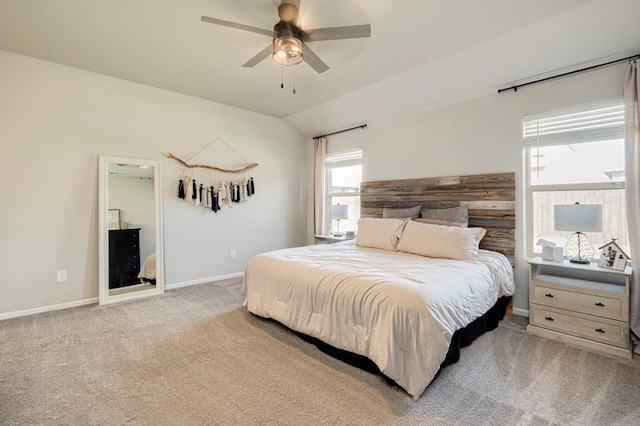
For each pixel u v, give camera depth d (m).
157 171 3.79
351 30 2.07
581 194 2.80
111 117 3.47
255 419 1.55
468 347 2.30
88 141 3.33
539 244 2.80
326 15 2.31
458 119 3.54
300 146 5.47
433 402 1.68
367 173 4.52
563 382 1.86
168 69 3.27
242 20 2.39
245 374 1.97
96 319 2.89
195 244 4.16
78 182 3.27
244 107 4.53
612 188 2.62
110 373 1.97
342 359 2.13
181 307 3.23
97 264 3.39
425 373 1.67
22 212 2.99
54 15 2.33
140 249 3.63
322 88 3.77
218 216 4.39
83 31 2.55
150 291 3.67
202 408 1.64
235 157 4.55
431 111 3.78
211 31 2.54
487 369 2.01
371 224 3.60
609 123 2.64
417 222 3.39
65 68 3.19
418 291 1.80
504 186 3.16
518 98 3.09
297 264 2.54
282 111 4.71
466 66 3.04
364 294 1.94
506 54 2.78
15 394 1.75
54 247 3.15
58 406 1.65
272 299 2.61
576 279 2.58
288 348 2.32
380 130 4.34
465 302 2.04
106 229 3.39
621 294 2.20
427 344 1.67
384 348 1.75
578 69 2.71
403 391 1.78
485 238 3.29
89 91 3.33
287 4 2.08
